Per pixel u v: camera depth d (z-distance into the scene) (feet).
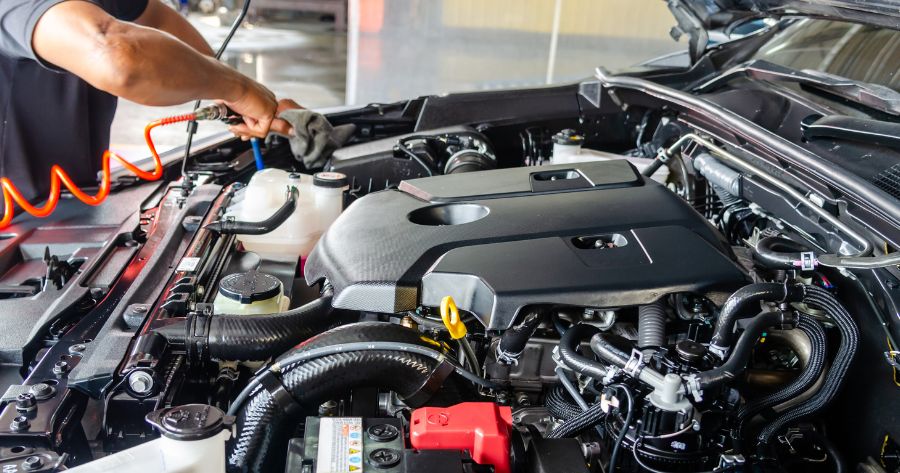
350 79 22.70
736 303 4.19
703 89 7.35
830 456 4.89
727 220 6.23
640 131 8.49
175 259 5.85
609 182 5.41
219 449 3.66
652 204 5.08
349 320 5.26
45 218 6.99
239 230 5.88
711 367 4.25
